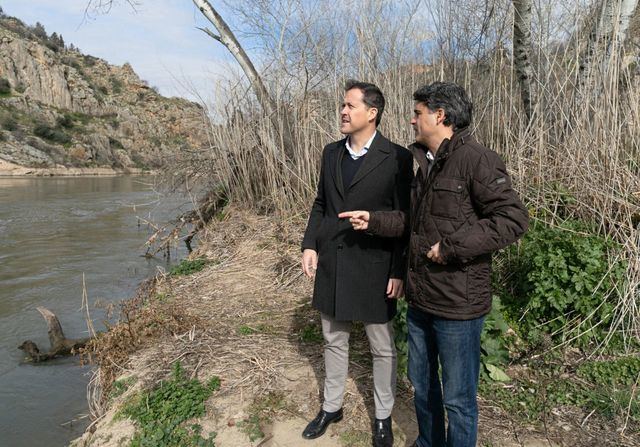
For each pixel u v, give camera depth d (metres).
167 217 14.02
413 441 2.66
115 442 2.86
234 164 8.18
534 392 3.04
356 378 3.20
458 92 1.99
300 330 4.00
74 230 12.55
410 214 2.24
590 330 3.44
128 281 7.92
